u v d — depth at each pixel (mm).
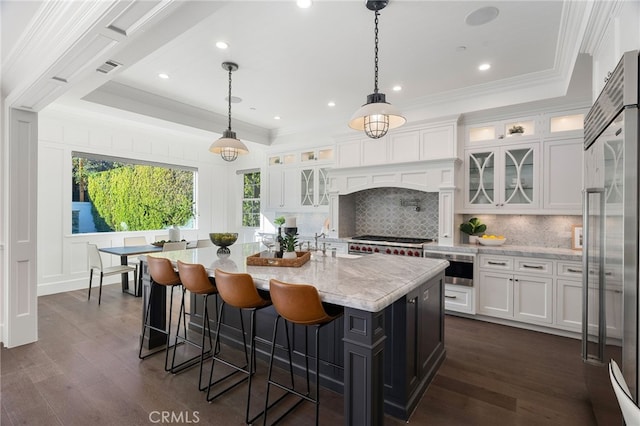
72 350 3000
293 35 2770
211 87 3945
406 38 2799
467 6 2354
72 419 2035
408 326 2123
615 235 1527
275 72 3500
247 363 2783
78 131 5102
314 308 1804
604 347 1738
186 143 6609
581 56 2555
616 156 1499
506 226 4258
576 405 2217
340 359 2402
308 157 5895
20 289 3088
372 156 4742
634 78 1363
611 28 1863
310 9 2410
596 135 1851
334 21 2562
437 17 2492
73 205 5203
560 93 3438
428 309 2500
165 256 3162
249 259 2643
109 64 2484
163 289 3170
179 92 4113
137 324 3664
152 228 6227
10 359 2809
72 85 2547
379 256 3092
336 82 3775
